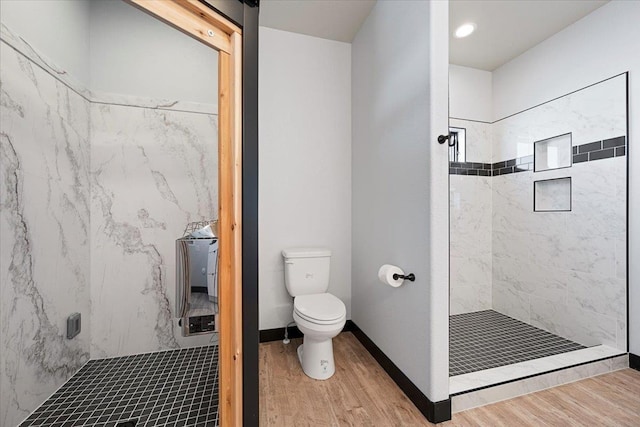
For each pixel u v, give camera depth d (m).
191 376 1.68
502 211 2.67
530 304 2.44
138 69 1.88
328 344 1.73
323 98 2.41
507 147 2.62
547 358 1.79
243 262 1.14
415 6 1.49
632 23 1.82
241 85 1.14
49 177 1.44
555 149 2.30
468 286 2.69
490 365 1.76
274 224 2.28
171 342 1.96
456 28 2.17
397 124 1.68
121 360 1.83
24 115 1.29
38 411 1.37
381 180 1.89
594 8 1.99
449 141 1.37
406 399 1.51
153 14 0.92
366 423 1.33
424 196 1.41
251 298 1.16
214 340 2.03
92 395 1.50
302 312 1.70
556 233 2.26
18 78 1.26
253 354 1.16
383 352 1.84
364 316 2.18
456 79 2.63
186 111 1.96
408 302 1.55
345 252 2.46
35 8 1.35
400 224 1.64
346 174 2.47
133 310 1.88
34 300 1.36
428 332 1.36
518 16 2.03
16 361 1.26
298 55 2.34
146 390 1.55
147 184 1.90
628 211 1.86
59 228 1.52
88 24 1.77
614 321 1.91
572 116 2.15
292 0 1.95
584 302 2.08
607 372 1.77
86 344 1.76
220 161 1.15
